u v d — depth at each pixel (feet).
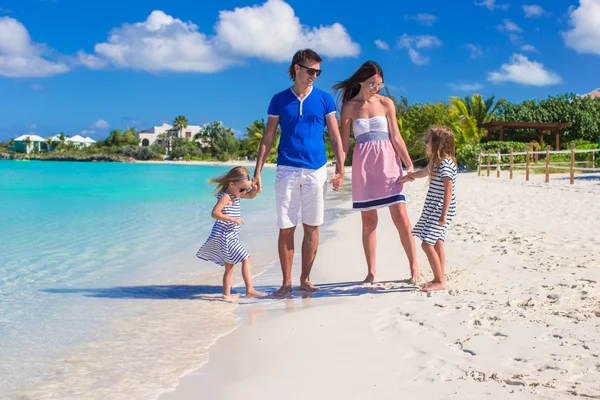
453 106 149.28
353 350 11.44
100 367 11.41
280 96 17.85
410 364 10.44
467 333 11.89
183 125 461.78
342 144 18.17
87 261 23.66
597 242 21.91
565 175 74.69
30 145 426.92
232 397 9.65
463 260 20.12
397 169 18.26
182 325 14.34
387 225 32.17
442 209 16.29
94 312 15.72
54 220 38.52
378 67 18.08
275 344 12.30
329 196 61.52
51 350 12.52
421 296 15.42
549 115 137.90
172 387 10.25
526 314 12.92
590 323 12.03
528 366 9.91
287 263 17.71
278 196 17.66
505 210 34.86
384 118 18.35
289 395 9.52
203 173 157.79
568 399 8.59
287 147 17.61
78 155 382.22
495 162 100.99
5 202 53.83
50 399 9.87
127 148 380.78
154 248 26.99
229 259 17.42
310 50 17.19
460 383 9.40
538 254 20.06
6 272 21.27
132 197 61.46
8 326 14.38
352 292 17.08
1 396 10.06
